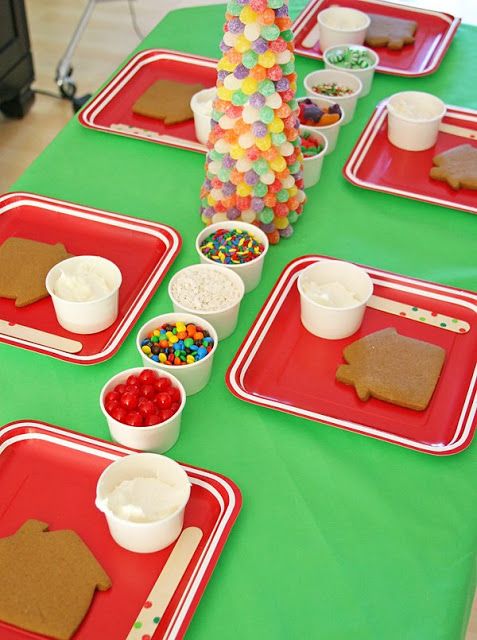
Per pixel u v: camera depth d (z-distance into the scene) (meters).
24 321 1.21
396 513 1.01
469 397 1.13
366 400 1.14
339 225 1.43
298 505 1.01
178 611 0.89
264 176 1.27
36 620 0.87
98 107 1.65
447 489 1.04
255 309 1.27
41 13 3.39
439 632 0.90
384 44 1.85
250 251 1.28
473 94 1.74
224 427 1.09
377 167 1.56
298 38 1.86
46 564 0.92
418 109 1.62
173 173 1.51
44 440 1.06
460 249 1.40
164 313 1.24
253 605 0.91
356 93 1.63
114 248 1.35
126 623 0.89
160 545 0.95
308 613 0.91
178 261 1.33
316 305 1.18
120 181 1.49
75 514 0.99
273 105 1.20
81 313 1.17
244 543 0.97
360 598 0.92
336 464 1.06
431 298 1.29
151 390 1.05
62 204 1.40
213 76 1.76
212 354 1.11
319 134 1.50
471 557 0.97
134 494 0.95
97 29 3.31
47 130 2.83
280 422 1.10
